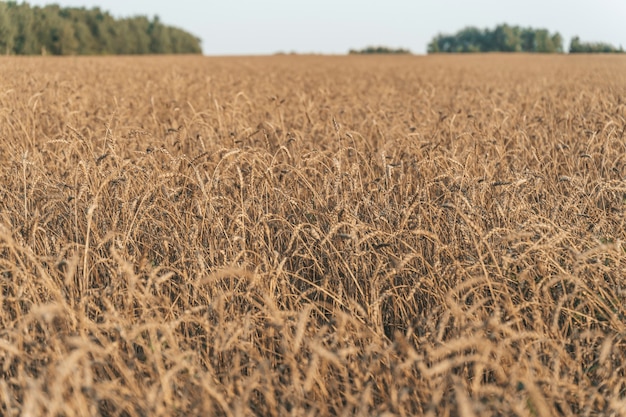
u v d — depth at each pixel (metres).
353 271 4.36
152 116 10.75
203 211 4.82
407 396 2.97
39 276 4.04
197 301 4.03
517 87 19.91
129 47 82.88
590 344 3.65
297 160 6.94
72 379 2.86
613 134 8.46
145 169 6.22
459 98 15.85
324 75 30.39
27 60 28.58
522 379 2.70
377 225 5.01
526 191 5.75
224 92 15.73
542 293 4.03
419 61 58.28
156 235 4.89
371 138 10.01
